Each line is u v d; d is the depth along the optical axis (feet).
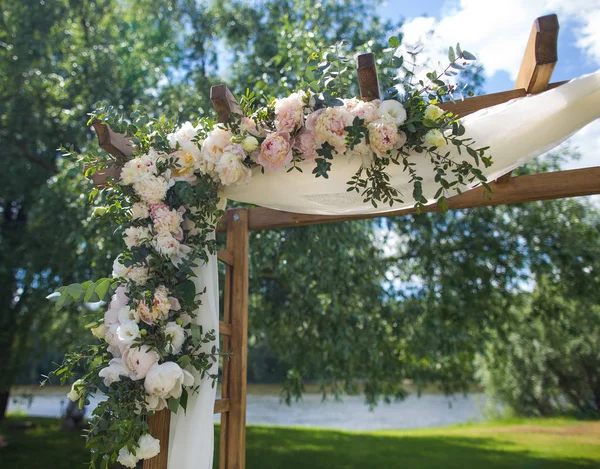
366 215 9.21
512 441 31.12
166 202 7.14
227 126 7.00
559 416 40.50
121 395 6.02
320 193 7.34
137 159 6.93
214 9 22.74
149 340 6.28
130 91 22.15
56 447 25.90
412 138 6.61
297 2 18.53
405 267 20.93
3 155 24.00
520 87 7.09
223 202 7.74
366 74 6.61
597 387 39.50
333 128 6.44
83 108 21.88
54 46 22.15
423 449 28.55
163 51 23.26
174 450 6.60
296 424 42.19
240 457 8.54
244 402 8.83
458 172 6.37
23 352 25.20
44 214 21.15
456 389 22.31
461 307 18.92
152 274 6.68
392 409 52.65
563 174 8.52
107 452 5.91
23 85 22.70
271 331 19.10
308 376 19.69
